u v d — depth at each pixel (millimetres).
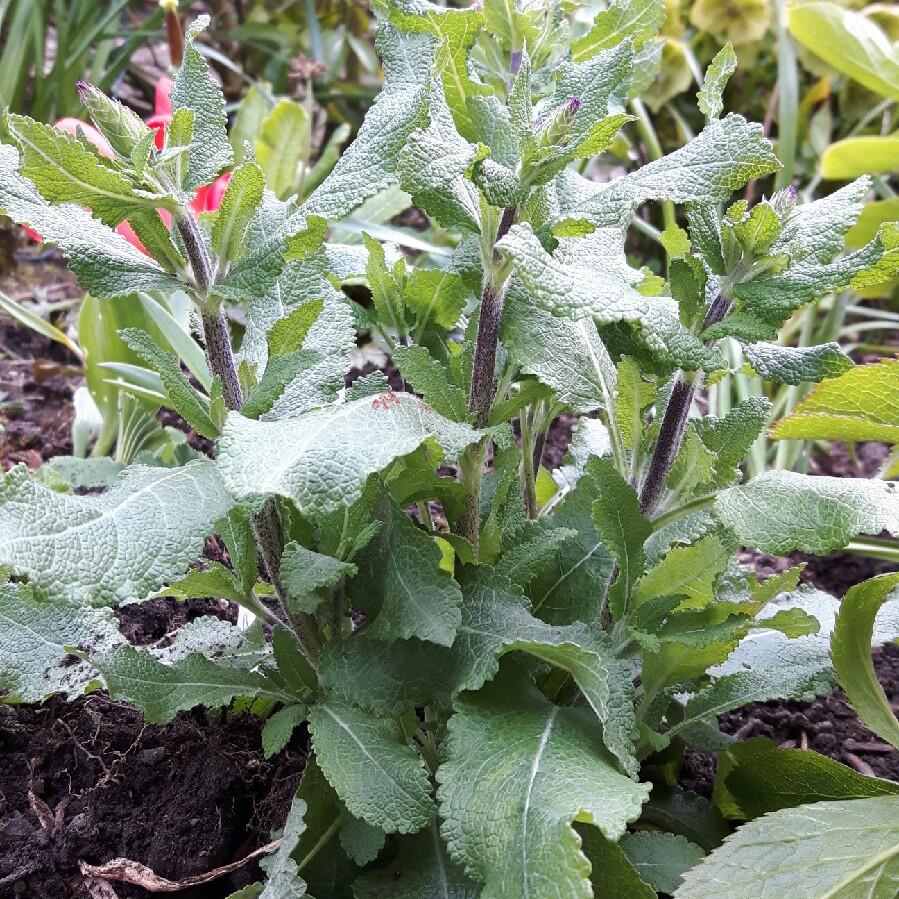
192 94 406
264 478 318
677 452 443
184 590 433
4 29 1276
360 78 1393
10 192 389
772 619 412
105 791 490
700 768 563
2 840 470
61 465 686
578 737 399
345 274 524
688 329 398
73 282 1031
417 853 420
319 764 385
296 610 435
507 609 424
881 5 1140
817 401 485
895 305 1124
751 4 1069
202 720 524
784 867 404
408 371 416
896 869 397
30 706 533
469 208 410
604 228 417
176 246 414
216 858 469
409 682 410
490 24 500
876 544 720
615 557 425
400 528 407
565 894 326
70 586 318
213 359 416
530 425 551
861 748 613
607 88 400
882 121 1132
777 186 986
